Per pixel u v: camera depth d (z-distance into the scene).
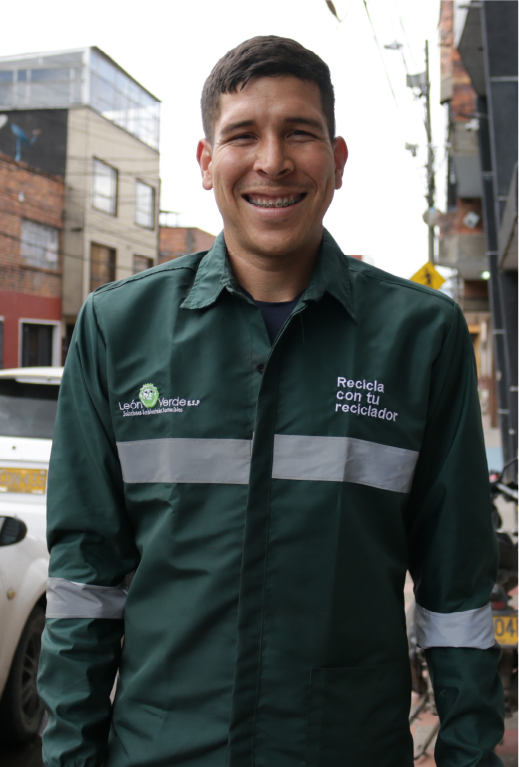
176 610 1.21
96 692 1.27
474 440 1.32
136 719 1.23
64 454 1.34
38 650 3.36
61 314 23.56
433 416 1.31
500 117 8.14
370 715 1.20
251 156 1.25
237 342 1.27
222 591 1.19
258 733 1.16
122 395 1.29
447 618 1.29
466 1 9.84
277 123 1.24
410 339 1.29
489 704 1.24
